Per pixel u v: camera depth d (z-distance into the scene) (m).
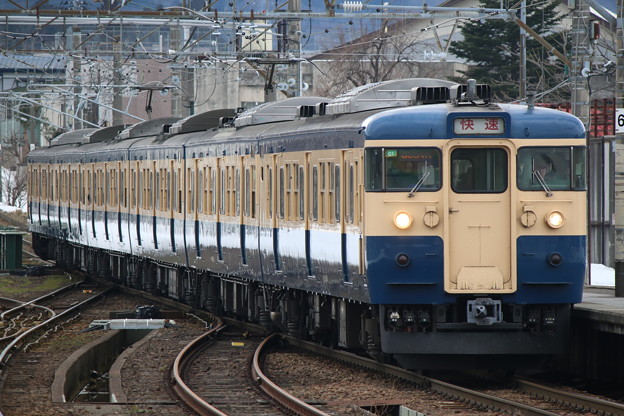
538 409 34.69
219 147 65.12
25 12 81.31
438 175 42.22
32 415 36.81
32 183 125.25
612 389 44.47
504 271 42.41
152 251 80.25
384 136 42.22
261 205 57.72
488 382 44.66
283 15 72.69
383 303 42.47
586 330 47.03
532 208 42.34
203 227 68.62
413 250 42.19
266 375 47.38
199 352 55.44
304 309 55.66
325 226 48.12
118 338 63.94
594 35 71.38
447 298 42.22
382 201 42.22
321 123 49.16
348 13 72.31
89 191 98.12
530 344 42.84
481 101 43.22
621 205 53.78
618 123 53.94
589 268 72.19
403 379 44.31
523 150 42.41
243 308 65.25
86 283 103.44
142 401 40.78
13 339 59.69
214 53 87.31
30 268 112.44
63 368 47.88
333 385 44.06
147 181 80.88
